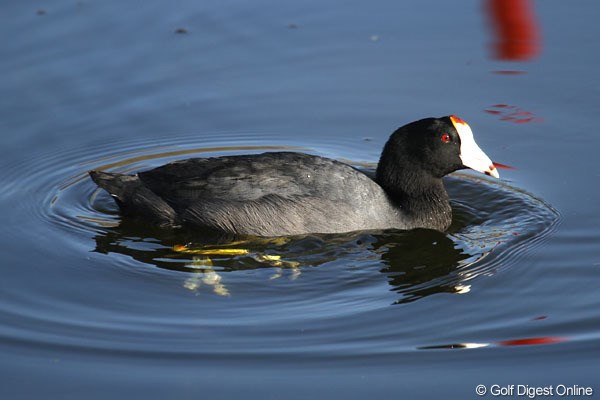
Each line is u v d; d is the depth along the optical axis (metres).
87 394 9.39
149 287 11.41
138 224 13.07
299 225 12.58
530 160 14.66
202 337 10.32
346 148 15.28
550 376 9.62
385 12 19.09
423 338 10.31
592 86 16.41
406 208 13.16
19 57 17.25
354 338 10.30
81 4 19.16
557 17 18.64
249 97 16.59
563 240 12.45
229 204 12.55
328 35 18.25
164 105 16.34
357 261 12.08
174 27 18.45
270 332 10.41
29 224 13.02
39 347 10.12
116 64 17.22
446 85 16.72
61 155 15.01
